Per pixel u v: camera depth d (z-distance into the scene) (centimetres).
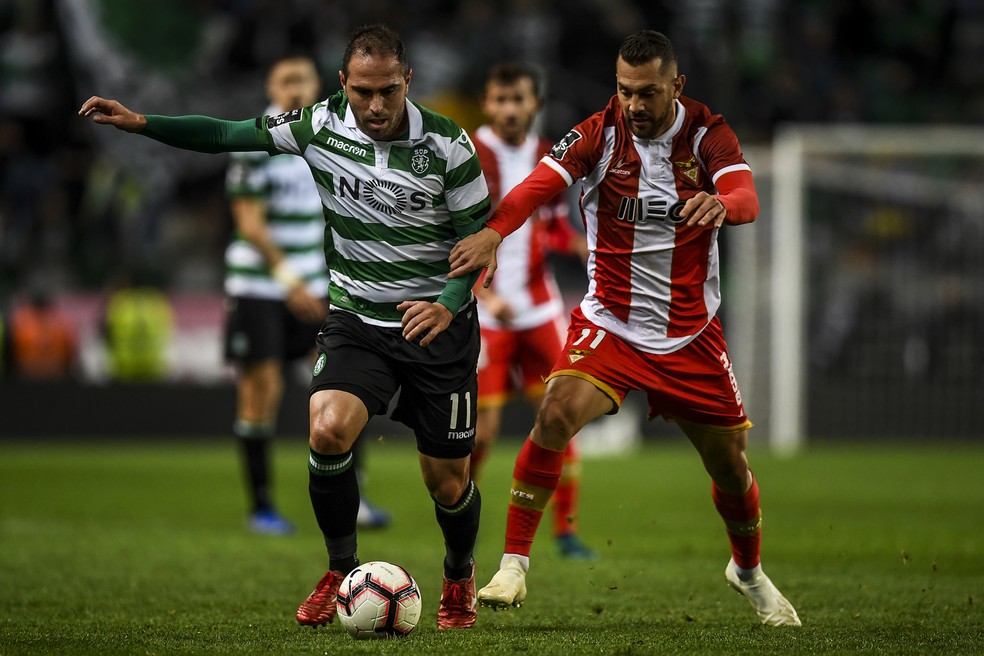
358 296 1602
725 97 6875
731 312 6241
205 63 6744
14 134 6481
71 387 5681
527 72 2577
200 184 6512
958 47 7694
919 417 6038
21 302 5775
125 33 6712
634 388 1656
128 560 2342
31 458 4897
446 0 6969
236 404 5784
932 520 2983
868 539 2631
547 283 2652
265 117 1605
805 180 6175
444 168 1552
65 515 3186
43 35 6694
